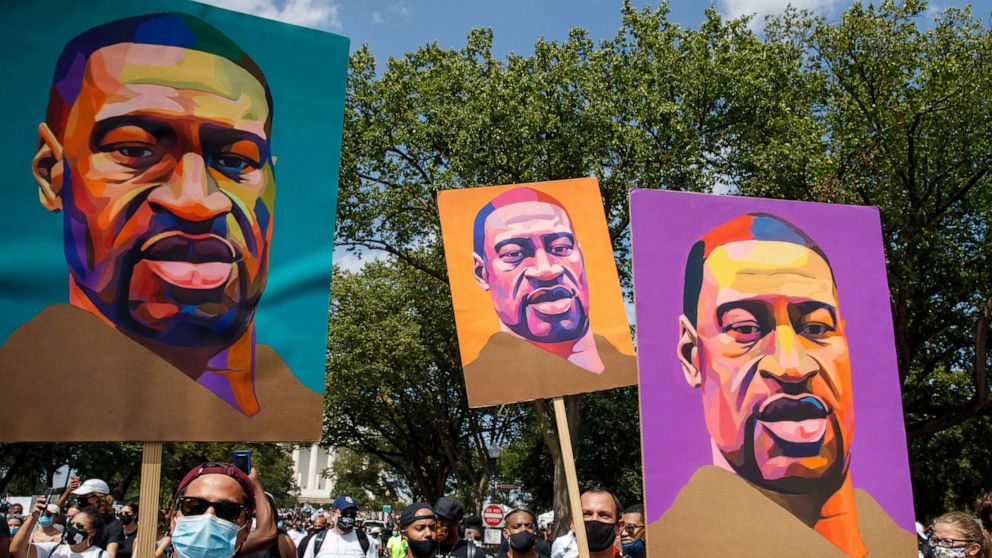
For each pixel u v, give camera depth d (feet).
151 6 15.02
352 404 126.31
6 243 13.53
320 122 15.96
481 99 68.39
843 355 19.11
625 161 68.23
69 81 14.28
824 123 74.02
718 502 17.57
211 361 14.40
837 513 18.15
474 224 20.52
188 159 14.87
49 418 13.32
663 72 70.74
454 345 116.57
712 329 18.42
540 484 128.67
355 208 75.82
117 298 14.05
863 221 20.03
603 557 17.16
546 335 19.89
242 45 15.61
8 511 34.96
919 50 70.44
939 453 95.25
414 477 153.07
